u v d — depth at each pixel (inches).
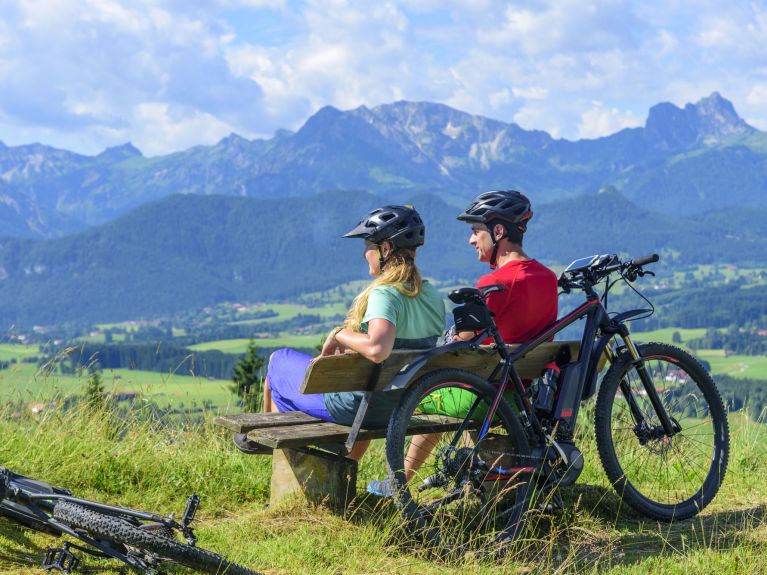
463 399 170.6
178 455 211.3
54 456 196.9
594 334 181.6
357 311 162.9
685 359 191.0
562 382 176.2
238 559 145.9
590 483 205.6
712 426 192.7
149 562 119.7
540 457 169.9
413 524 154.9
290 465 180.7
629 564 151.9
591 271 183.6
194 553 115.3
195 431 230.1
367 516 170.9
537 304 177.0
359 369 157.3
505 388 176.9
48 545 141.7
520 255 183.8
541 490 169.6
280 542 154.3
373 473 212.1
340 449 171.8
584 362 178.4
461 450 165.0
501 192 183.6
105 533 114.9
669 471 195.9
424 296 168.2
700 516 186.1
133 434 219.1
